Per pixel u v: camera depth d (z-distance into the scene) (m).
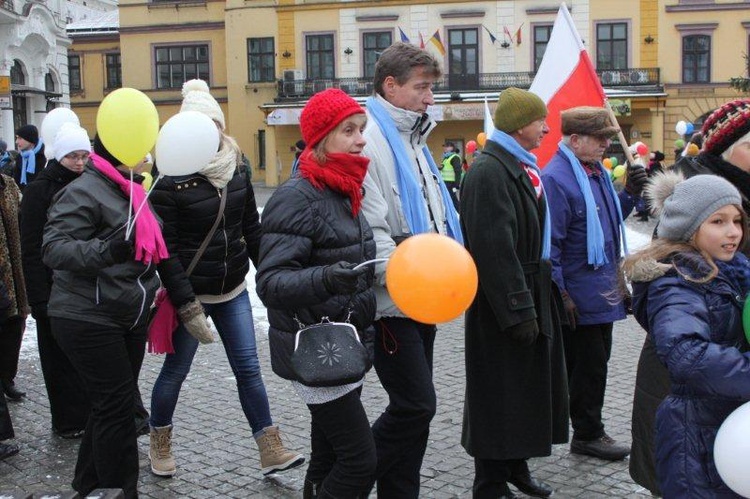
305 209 3.18
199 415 5.65
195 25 43.66
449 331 8.30
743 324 2.62
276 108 40.12
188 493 4.36
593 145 4.84
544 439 4.05
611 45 38.38
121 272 3.74
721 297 2.68
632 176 4.98
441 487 4.43
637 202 5.18
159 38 44.09
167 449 4.61
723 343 2.67
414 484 3.77
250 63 42.00
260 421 4.60
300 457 4.58
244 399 4.61
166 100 44.34
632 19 37.94
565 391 4.32
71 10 51.56
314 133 3.27
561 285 4.68
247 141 42.44
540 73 5.86
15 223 5.65
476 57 39.66
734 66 37.34
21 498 2.64
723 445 2.45
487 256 3.83
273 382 6.43
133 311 3.81
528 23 39.00
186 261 4.46
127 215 3.79
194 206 4.40
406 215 3.80
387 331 3.62
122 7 44.19
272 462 4.55
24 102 33.12
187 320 4.25
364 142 3.33
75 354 3.75
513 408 4.01
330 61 40.91
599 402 4.85
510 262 3.82
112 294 3.72
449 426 5.39
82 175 3.79
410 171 3.84
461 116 38.31
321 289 2.98
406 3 39.81
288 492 4.37
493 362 4.01
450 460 4.81
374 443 3.33
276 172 40.94
